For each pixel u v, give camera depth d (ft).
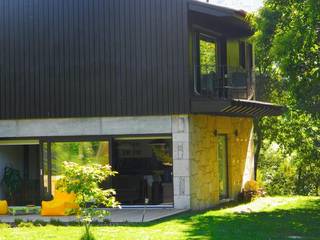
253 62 78.69
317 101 54.49
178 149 60.70
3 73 64.34
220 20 62.85
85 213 42.14
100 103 62.28
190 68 60.95
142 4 61.46
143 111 61.26
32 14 63.77
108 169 42.88
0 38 64.39
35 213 60.70
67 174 41.19
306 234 46.26
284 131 100.48
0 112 64.39
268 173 108.06
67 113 62.95
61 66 63.10
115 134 62.18
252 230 47.44
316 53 53.93
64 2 63.10
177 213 57.00
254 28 62.49
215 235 44.21
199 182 63.10
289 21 54.75
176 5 60.64
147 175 62.08
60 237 43.37
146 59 61.26
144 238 42.50
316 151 101.81
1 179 67.97
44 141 63.82
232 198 72.23
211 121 67.00
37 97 63.57
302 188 106.52
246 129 80.43
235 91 68.80
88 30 62.54
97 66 62.34
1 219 55.83
